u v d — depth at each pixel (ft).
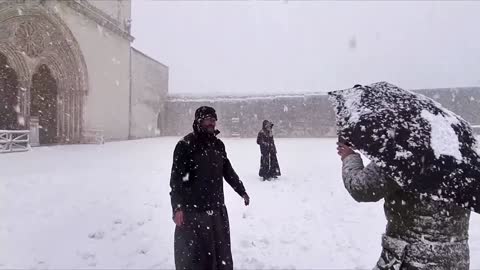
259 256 15.34
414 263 6.79
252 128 130.11
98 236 17.42
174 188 10.64
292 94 127.54
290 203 24.90
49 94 79.15
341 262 14.67
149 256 15.14
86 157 51.57
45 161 45.50
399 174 6.39
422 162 6.41
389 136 6.72
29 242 16.43
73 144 78.33
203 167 10.79
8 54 63.87
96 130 83.46
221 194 11.23
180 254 10.59
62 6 72.13
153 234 17.97
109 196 25.73
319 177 37.01
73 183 30.17
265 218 20.95
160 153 59.67
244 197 12.01
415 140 6.62
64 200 24.27
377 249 16.11
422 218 6.82
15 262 14.19
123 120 100.17
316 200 26.00
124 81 100.37
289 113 127.34
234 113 131.64
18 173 34.12
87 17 81.20
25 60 66.18
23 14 63.31
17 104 68.08
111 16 92.27
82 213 21.27
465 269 6.91
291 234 18.21
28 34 66.39
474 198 6.27
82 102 79.97
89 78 82.48
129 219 20.27
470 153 6.82
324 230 18.88
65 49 74.69
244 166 45.80
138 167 41.37
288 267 14.19
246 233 18.25
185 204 10.68
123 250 15.78
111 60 92.84
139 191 27.63
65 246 16.10
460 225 6.97
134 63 107.34
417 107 7.30
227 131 131.95
